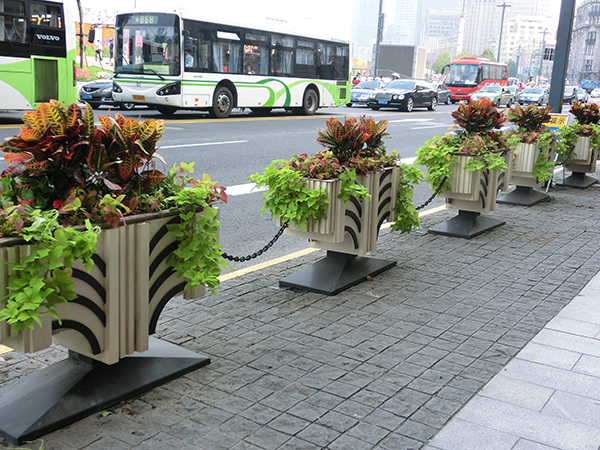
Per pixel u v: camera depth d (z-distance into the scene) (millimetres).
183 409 3301
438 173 6957
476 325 4629
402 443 3053
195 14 19422
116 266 3121
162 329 4375
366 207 5434
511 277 5832
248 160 12141
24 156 2982
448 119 26875
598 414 3391
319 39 25000
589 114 11086
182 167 3648
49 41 15781
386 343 4254
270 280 5570
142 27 19219
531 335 4473
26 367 3717
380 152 5852
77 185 3098
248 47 21609
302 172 5016
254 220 7969
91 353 3191
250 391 3521
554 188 11156
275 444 3006
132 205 3207
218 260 3637
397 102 32156
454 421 3264
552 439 3131
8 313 2656
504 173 8023
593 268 6188
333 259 5656
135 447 2941
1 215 2703
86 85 22453
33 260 2691
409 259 6355
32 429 2971
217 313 4727
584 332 4527
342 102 27094
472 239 7289
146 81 19234
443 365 3938
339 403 3418
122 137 3160
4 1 14789
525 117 9414
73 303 3010
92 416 3191
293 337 4312
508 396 3551
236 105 21547
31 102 15594
